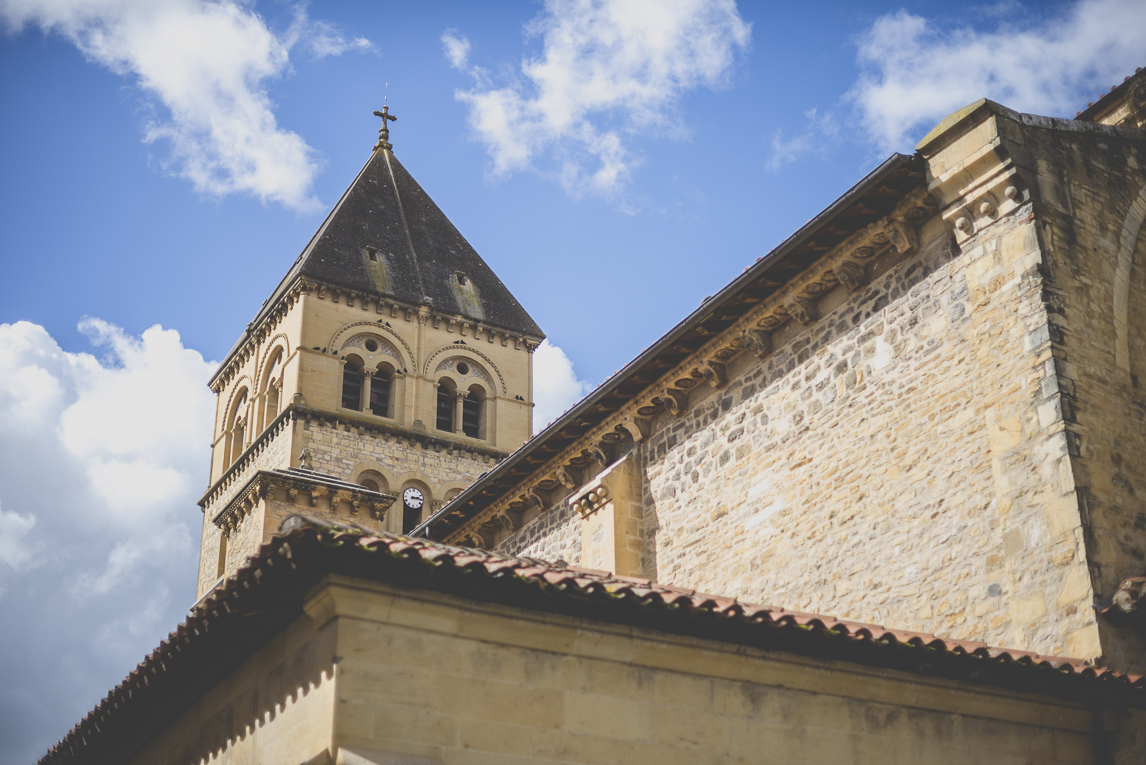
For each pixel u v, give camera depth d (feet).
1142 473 50.65
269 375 186.80
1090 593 46.34
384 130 219.82
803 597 59.41
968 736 42.65
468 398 187.42
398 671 34.99
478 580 35.63
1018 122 54.95
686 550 68.08
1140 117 63.98
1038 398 50.52
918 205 57.57
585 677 37.55
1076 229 54.44
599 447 76.18
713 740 38.58
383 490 172.86
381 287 185.06
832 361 61.41
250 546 152.25
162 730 48.57
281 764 36.55
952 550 52.42
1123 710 44.93
